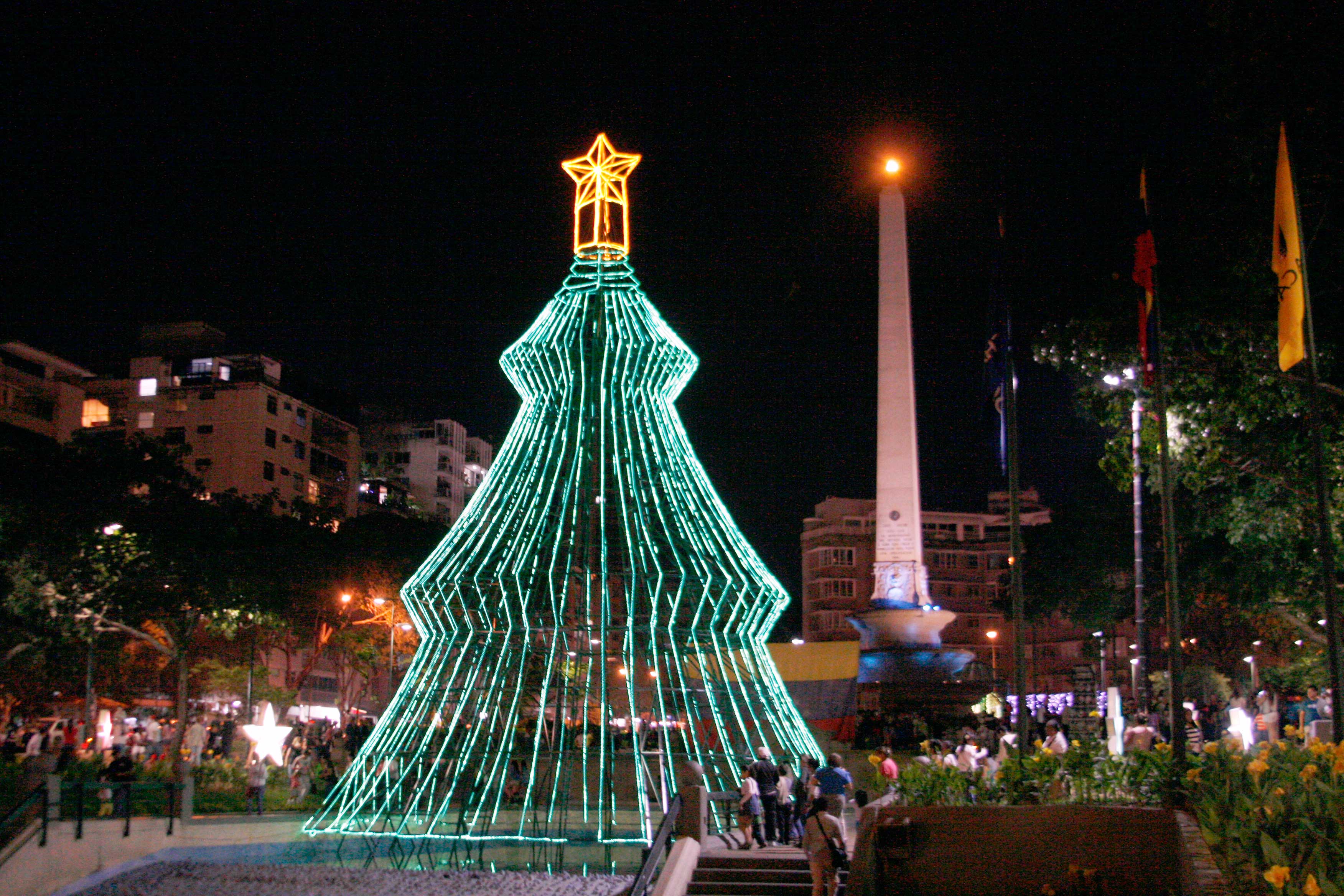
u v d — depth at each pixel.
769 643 53.12
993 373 22.44
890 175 53.00
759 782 24.09
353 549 55.66
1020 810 15.20
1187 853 12.64
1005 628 130.62
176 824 27.02
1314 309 25.02
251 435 94.50
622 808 32.72
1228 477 29.14
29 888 21.14
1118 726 27.14
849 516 136.88
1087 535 62.22
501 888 24.02
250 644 60.94
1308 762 13.29
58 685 56.47
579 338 34.47
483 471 139.25
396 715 31.95
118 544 43.72
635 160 36.31
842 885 18.23
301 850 29.56
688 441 35.25
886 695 50.31
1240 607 37.78
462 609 31.84
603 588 30.77
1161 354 21.48
